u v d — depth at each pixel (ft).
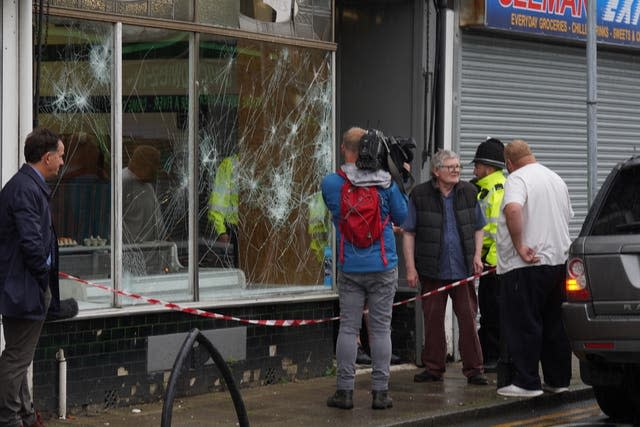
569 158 49.06
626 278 29.45
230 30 35.60
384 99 42.78
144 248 33.55
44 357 30.83
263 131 36.88
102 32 32.48
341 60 43.57
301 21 37.93
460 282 36.91
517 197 34.22
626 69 52.70
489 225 39.29
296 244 37.88
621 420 32.91
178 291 34.37
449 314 42.47
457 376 39.09
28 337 26.94
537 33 45.73
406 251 37.27
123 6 32.89
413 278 37.17
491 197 39.42
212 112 35.37
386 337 32.83
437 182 37.22
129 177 33.17
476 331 37.65
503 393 35.24
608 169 51.88
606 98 51.67
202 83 35.01
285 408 32.91
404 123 42.37
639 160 30.76
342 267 32.68
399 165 32.91
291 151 37.73
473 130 44.27
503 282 35.06
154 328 33.37
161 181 34.01
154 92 33.76
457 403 33.86
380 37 42.78
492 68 45.09
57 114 31.55
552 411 34.78
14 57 29.86
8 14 29.68
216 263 35.47
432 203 37.06
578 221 49.55
